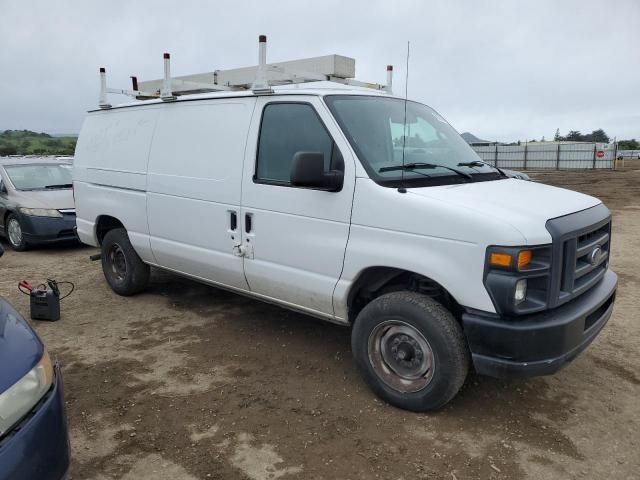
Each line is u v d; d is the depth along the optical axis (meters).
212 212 4.72
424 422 3.56
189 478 3.01
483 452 3.23
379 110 4.26
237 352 4.68
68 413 3.68
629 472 3.05
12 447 2.23
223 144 4.62
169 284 6.69
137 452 3.24
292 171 3.60
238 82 5.98
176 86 5.41
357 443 3.32
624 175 33.53
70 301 6.12
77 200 6.53
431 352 3.47
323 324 5.33
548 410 3.72
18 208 8.84
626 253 8.70
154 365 4.43
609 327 5.23
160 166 5.24
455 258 3.27
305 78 5.35
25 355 2.51
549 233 3.17
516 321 3.16
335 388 4.02
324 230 3.90
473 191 3.66
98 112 6.23
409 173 3.79
